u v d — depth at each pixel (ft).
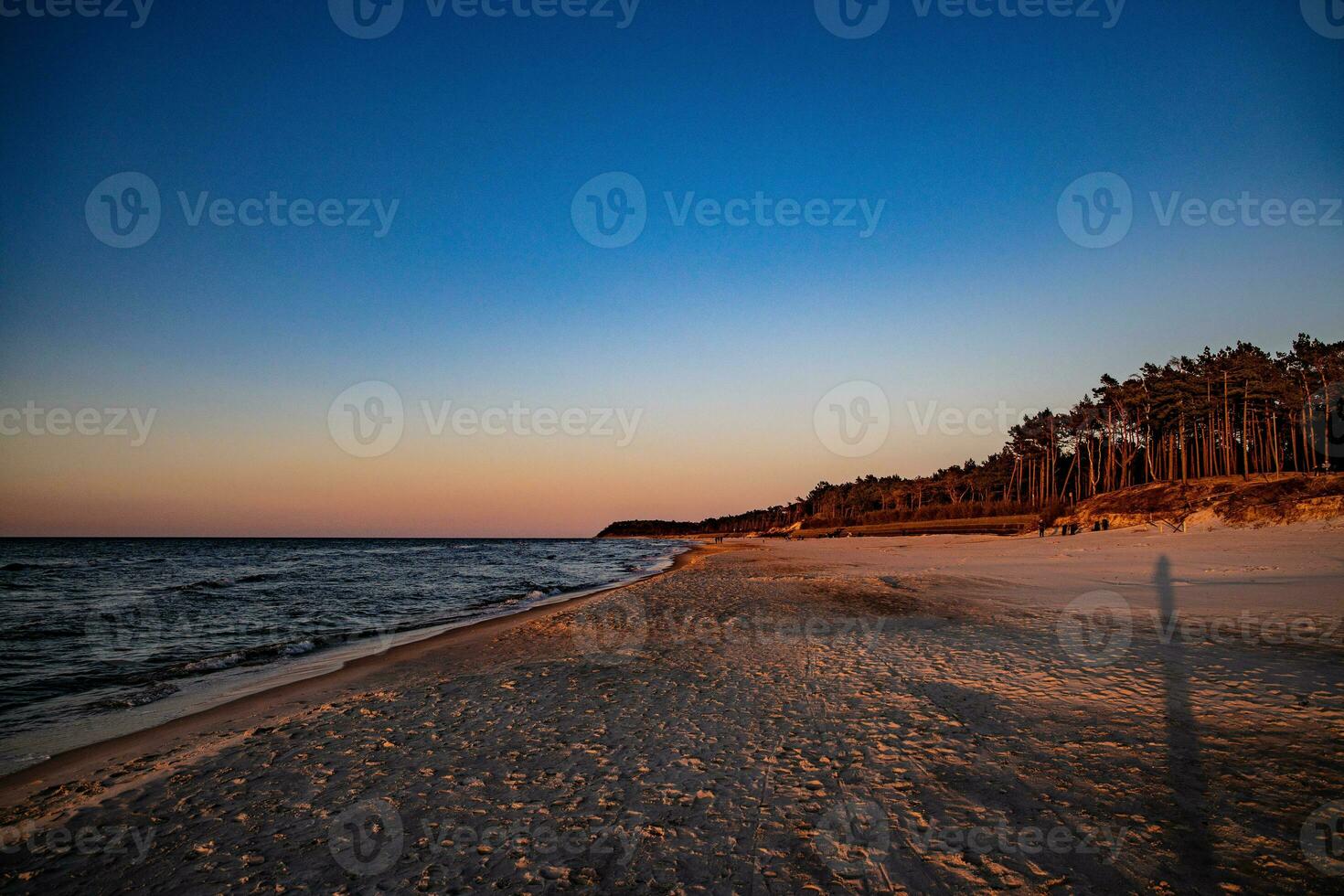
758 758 18.76
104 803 17.88
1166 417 179.73
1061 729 19.51
